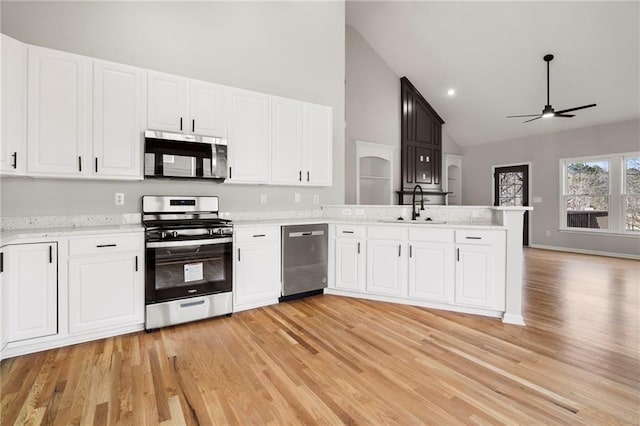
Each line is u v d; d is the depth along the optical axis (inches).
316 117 155.7
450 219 137.1
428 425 60.4
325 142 158.9
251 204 148.9
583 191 263.6
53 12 108.5
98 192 114.3
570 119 259.8
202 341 96.5
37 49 93.9
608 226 249.1
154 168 110.6
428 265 124.3
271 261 129.5
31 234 87.1
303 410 64.8
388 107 278.5
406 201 288.4
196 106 121.2
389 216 151.6
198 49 136.3
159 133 111.0
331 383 74.2
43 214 105.7
